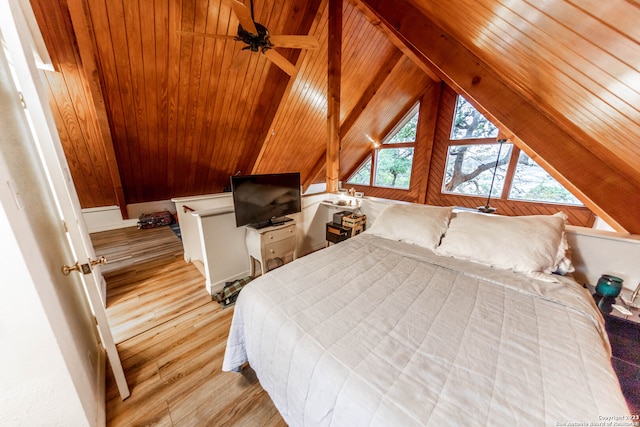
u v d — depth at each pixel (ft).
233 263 8.36
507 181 13.46
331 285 4.37
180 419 4.03
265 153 14.40
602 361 2.71
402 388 2.41
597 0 1.89
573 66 3.05
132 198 14.78
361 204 9.51
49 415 2.99
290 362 3.11
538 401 2.29
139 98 8.93
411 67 13.28
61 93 8.07
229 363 4.39
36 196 3.45
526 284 4.24
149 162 12.25
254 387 4.63
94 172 12.25
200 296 7.73
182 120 10.53
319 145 16.72
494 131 13.56
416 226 6.19
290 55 9.98
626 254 4.82
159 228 15.07
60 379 2.98
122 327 6.26
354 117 14.83
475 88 5.77
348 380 2.55
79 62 7.40
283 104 11.59
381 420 2.19
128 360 5.22
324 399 2.64
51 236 3.71
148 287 8.23
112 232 14.26
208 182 15.58
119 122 9.54
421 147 16.43
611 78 2.68
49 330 2.81
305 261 5.32
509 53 4.14
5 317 2.54
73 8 5.99
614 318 4.20
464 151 14.87
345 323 3.38
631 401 3.79
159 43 7.59
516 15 2.96
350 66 11.75
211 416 4.09
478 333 3.20
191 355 5.39
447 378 2.54
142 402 4.29
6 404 2.73
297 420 3.08
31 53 4.16
